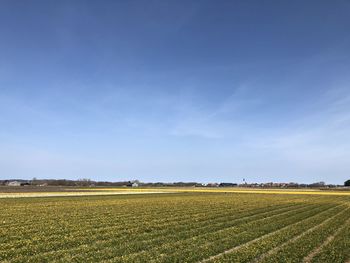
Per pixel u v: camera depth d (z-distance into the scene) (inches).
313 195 5032.0
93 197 3882.9
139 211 2352.4
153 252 1070.4
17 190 5487.2
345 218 2132.1
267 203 3223.4
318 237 1401.3
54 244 1186.6
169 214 2176.4
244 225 1707.7
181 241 1264.8
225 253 1085.8
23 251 1081.4
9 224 1672.0
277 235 1434.5
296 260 1016.9
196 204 3011.8
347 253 1123.9
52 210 2345.0
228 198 3961.6
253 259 1044.5
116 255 1039.6
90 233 1414.9
